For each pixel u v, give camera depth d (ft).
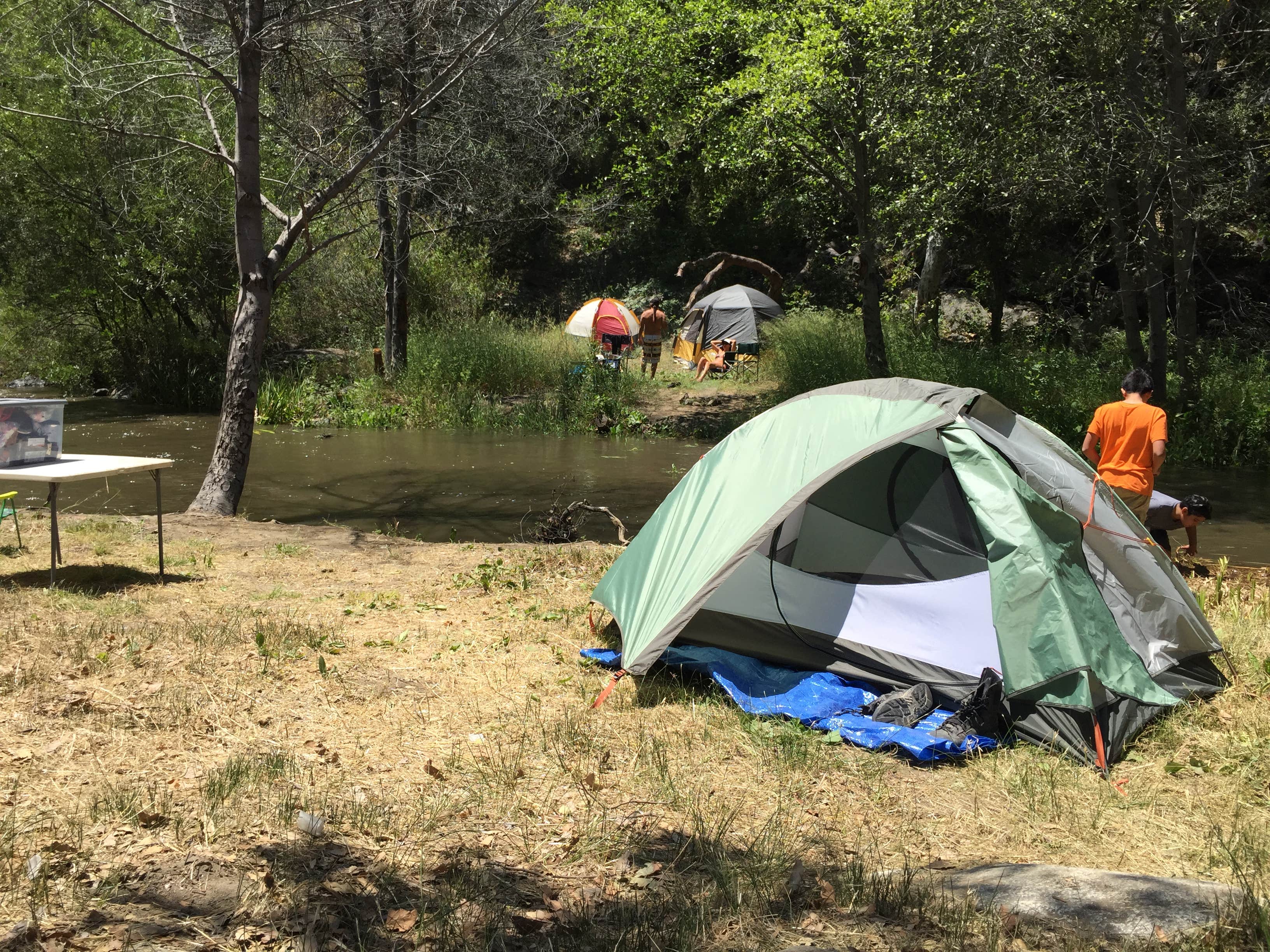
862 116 53.06
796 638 18.97
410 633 20.33
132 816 11.80
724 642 19.10
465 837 12.04
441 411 60.70
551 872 11.39
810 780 14.26
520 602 23.09
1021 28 45.21
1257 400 52.06
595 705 16.65
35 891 9.95
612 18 59.67
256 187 34.06
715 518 18.88
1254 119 50.65
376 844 11.73
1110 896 10.66
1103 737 15.16
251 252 34.14
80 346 73.97
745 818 13.06
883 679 17.97
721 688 17.78
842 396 19.45
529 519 36.06
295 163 40.47
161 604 21.33
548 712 16.38
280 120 39.11
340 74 41.29
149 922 9.71
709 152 60.49
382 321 77.87
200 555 26.66
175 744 14.05
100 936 9.40
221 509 33.71
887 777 14.56
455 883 10.88
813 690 17.51
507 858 11.62
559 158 64.59
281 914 10.07
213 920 9.85
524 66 49.62
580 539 33.19
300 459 47.98
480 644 19.79
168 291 68.95
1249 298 72.33
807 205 74.84
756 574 19.39
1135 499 24.08
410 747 14.71
